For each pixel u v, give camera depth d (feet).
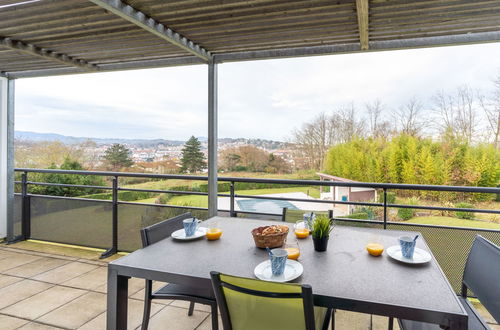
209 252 5.55
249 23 8.23
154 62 11.76
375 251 5.27
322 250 5.54
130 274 4.95
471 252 5.77
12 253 12.49
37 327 7.45
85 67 12.14
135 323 7.61
